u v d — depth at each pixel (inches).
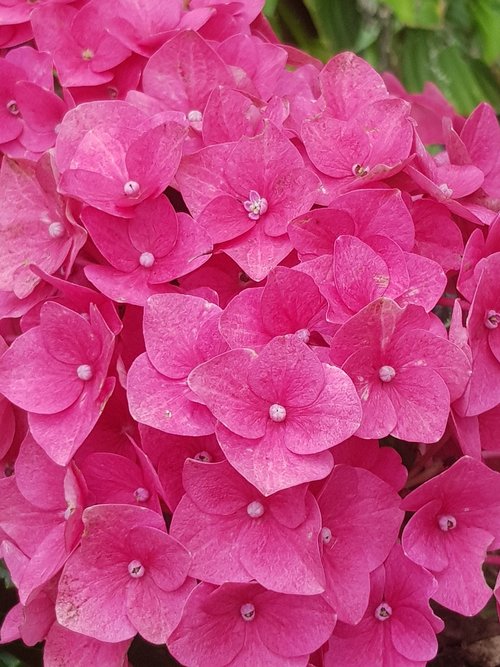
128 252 9.7
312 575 8.4
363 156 10.7
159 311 9.1
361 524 9.2
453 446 10.0
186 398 8.9
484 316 9.6
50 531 9.4
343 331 8.7
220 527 8.8
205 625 8.7
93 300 9.5
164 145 9.6
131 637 8.8
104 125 10.2
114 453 9.5
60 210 9.8
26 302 9.9
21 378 9.4
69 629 8.8
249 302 9.1
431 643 9.1
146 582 8.9
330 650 9.2
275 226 9.9
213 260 10.1
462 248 10.2
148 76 11.1
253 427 8.6
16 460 9.6
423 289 9.4
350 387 8.4
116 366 9.3
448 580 9.2
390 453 9.5
